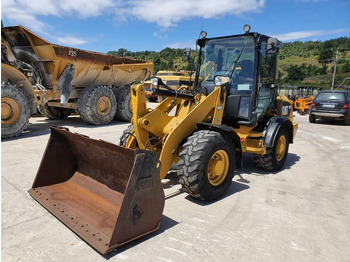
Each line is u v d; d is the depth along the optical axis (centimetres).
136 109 365
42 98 843
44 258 249
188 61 520
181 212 344
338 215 352
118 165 315
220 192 379
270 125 497
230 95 471
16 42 849
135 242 277
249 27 446
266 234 301
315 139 873
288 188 442
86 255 255
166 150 358
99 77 1003
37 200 338
